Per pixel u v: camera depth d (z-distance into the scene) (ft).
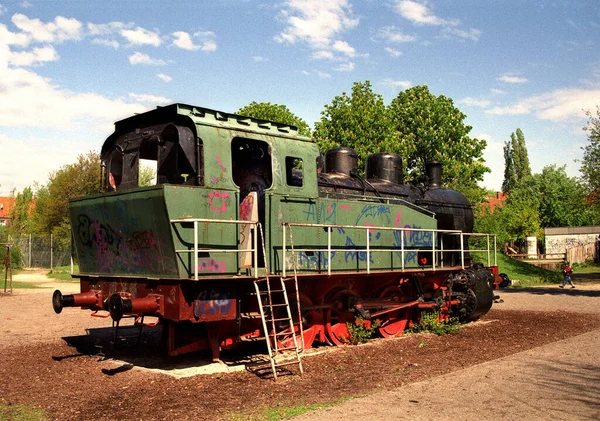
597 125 94.38
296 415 21.94
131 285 31.78
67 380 29.07
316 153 37.70
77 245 36.52
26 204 204.64
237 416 22.09
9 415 22.84
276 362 32.50
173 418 22.06
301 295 36.19
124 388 27.17
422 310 46.68
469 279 49.73
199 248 29.63
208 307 29.35
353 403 23.59
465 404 23.44
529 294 86.12
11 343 40.83
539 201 227.61
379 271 40.60
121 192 31.45
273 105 130.93
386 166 49.73
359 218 41.01
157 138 32.32
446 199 53.21
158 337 43.34
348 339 40.06
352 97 121.80
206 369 31.12
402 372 30.07
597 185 93.81
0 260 120.57
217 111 32.42
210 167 30.63
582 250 172.55
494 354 35.45
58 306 32.19
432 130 124.98
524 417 21.71
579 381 27.55
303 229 36.27
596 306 67.56
